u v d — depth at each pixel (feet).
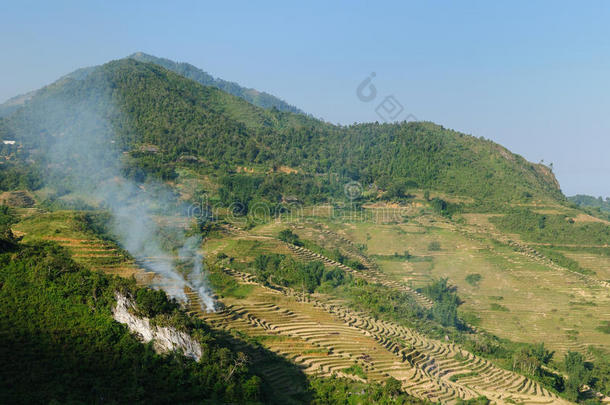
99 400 216.74
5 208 534.78
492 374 352.08
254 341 310.65
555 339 443.32
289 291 426.51
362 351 330.75
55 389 215.92
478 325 465.88
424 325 410.52
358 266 559.79
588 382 366.22
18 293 263.08
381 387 278.46
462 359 362.94
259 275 438.81
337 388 276.41
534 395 328.70
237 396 241.76
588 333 455.63
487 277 572.51
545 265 597.93
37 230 412.98
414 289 517.96
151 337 255.70
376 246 651.25
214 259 471.21
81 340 247.29
